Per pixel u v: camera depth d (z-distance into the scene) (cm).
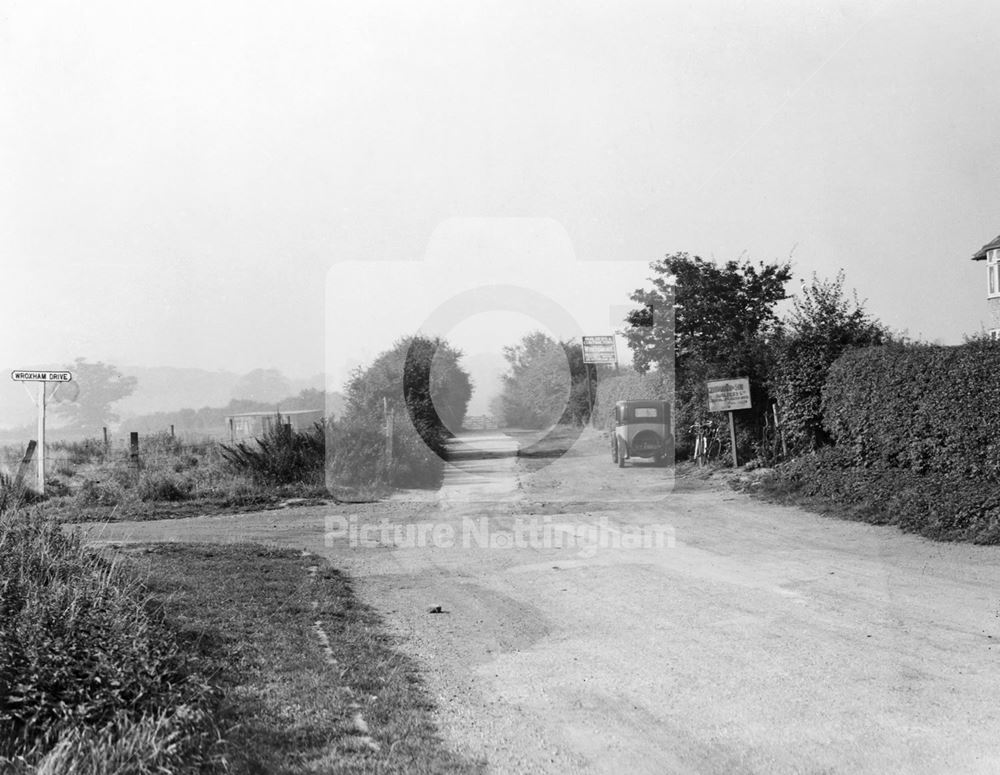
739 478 1894
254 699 570
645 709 600
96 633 573
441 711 596
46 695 489
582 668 694
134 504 1802
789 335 2003
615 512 1563
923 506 1354
